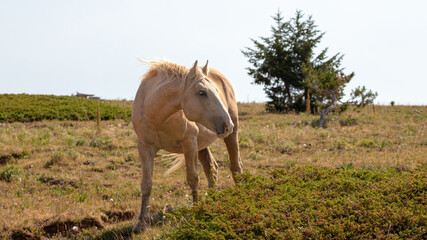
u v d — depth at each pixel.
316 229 3.67
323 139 13.12
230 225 3.79
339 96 21.77
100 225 5.86
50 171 8.89
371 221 3.84
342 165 8.72
